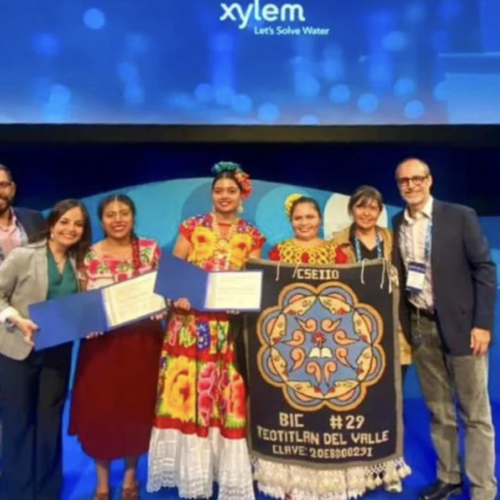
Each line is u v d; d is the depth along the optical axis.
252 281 2.17
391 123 2.90
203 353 2.20
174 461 2.24
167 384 2.25
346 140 2.90
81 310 2.11
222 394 2.23
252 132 2.90
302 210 2.29
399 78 2.88
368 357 2.24
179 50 2.89
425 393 2.36
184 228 2.29
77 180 3.33
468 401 2.20
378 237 2.39
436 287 2.16
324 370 2.24
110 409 2.20
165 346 2.27
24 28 2.86
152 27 2.88
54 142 2.90
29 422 2.17
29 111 2.89
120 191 3.31
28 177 3.30
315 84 2.89
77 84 2.89
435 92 2.88
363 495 2.37
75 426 2.24
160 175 3.34
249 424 2.27
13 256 2.12
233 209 2.25
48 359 2.16
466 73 2.87
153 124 2.91
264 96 2.90
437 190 3.33
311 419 2.24
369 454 2.25
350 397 2.24
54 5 2.85
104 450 2.22
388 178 3.31
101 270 2.19
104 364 2.20
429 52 2.87
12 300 2.13
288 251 2.31
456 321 2.16
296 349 2.24
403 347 2.34
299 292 2.24
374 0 2.86
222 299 2.15
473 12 2.85
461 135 2.88
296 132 2.90
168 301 2.19
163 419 2.25
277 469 2.27
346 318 2.23
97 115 2.91
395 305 2.24
